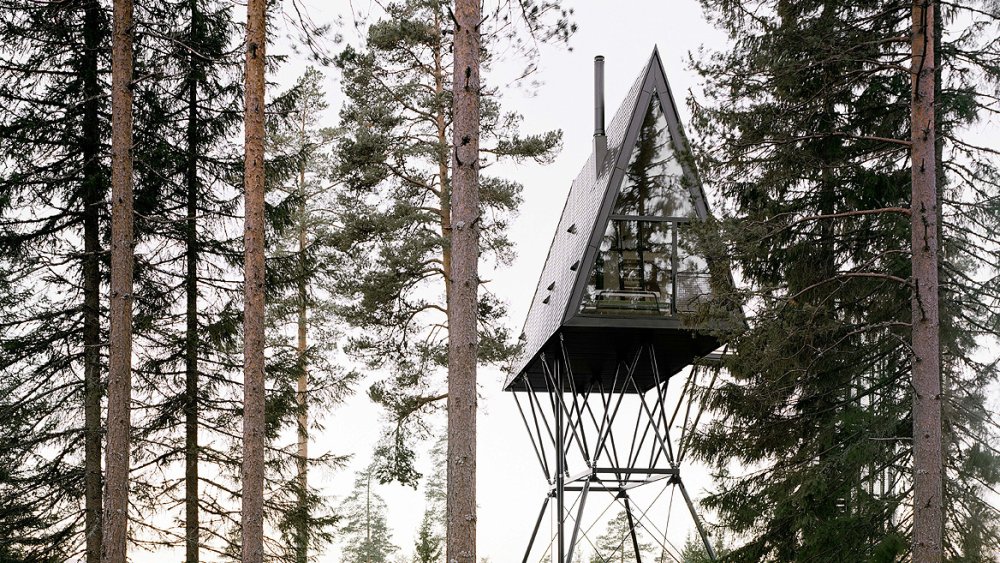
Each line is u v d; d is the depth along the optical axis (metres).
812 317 11.36
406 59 19.44
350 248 19.08
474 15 9.21
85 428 13.74
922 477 10.15
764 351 11.94
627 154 15.41
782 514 12.61
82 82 14.24
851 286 12.71
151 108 14.97
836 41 11.53
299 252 16.30
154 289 15.30
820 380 13.18
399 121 19.25
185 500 15.25
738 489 13.71
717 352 16.45
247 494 10.61
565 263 17.39
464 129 9.01
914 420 10.36
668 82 15.70
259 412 10.77
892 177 12.66
